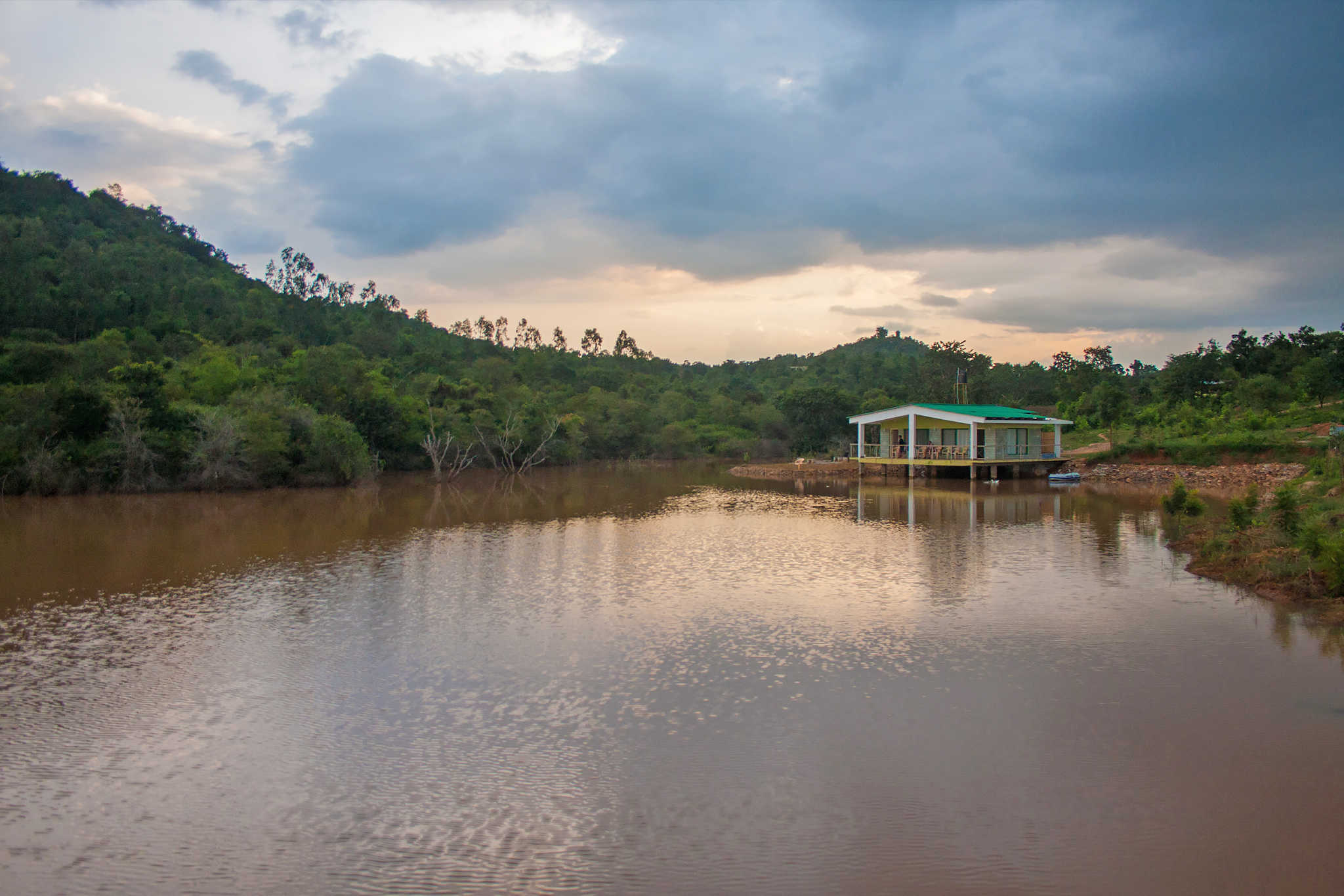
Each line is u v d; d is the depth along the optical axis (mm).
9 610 18906
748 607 18906
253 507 40875
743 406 111625
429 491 51625
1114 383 98500
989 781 10102
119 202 168750
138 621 17875
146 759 10953
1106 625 16984
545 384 117312
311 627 17328
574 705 12766
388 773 10477
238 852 8688
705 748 11164
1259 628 16562
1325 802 9453
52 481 43812
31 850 8750
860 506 41375
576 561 25250
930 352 106812
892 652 15336
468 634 16719
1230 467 49188
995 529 31719
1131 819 9148
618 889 7969
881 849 8625
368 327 126312
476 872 8297
